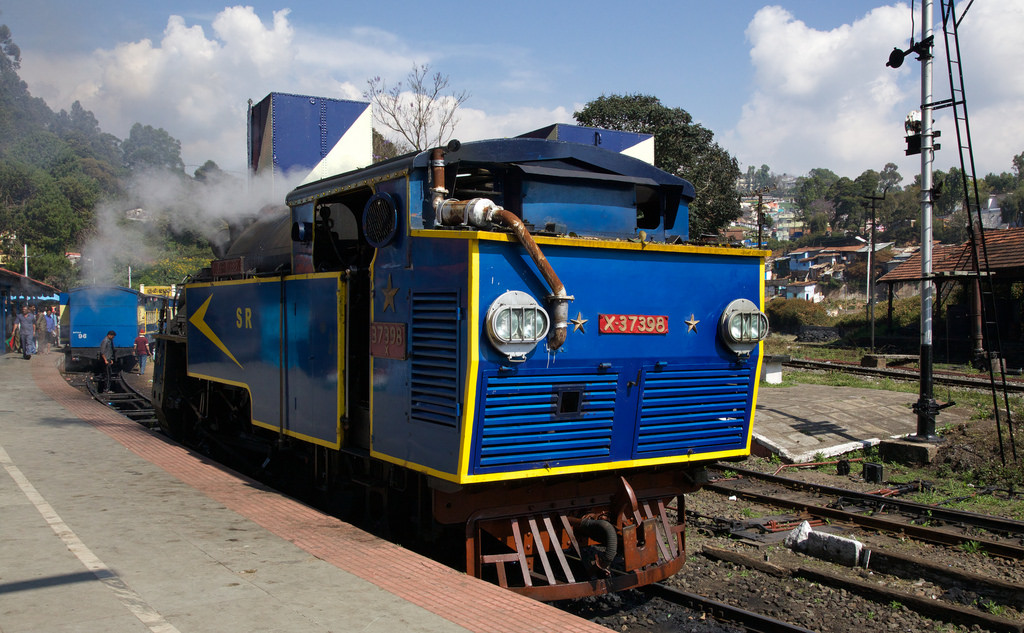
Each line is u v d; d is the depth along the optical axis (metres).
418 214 5.10
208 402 9.84
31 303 31.67
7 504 6.27
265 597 4.25
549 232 5.08
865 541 7.11
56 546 5.11
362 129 10.46
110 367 18.59
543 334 4.64
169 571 4.66
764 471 10.16
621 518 5.36
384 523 6.02
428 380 4.89
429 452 4.88
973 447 10.62
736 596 5.75
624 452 5.22
